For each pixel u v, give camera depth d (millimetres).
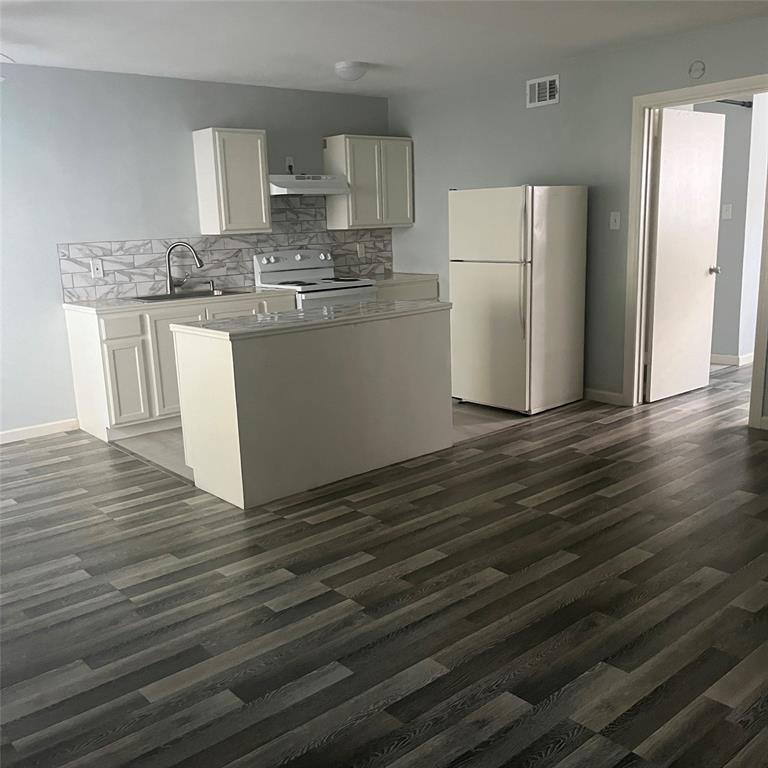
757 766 1868
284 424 3736
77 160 5008
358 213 6219
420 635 2512
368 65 5160
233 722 2111
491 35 4406
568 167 5379
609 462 4133
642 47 4781
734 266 6418
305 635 2539
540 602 2693
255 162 5555
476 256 5238
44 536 3438
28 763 1980
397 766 1916
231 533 3395
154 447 4719
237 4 3570
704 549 3055
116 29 3965
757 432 4578
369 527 3398
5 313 4855
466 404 5551
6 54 4449
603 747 1952
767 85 4234
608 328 5348
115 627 2641
